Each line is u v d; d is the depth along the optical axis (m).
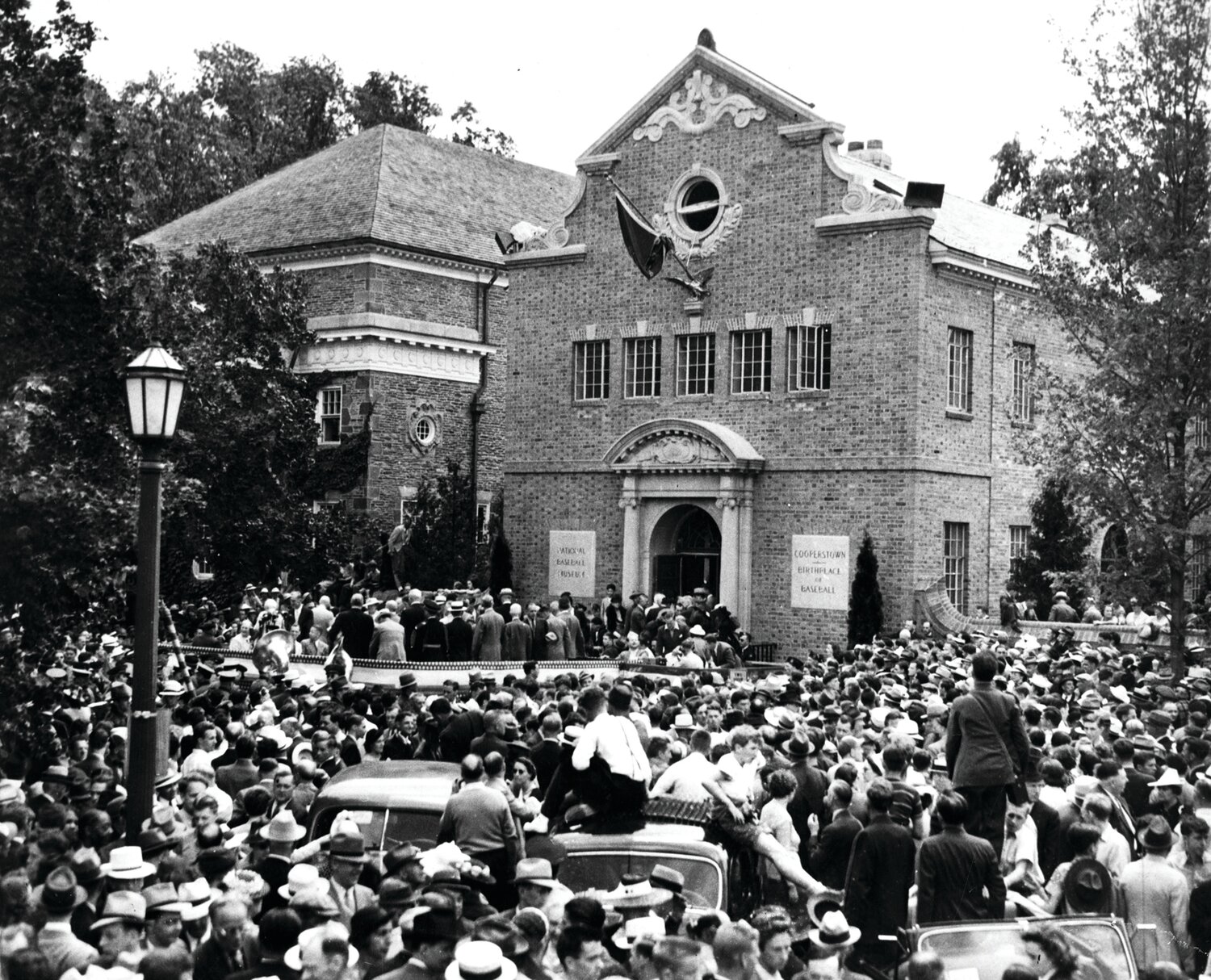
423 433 53.28
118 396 18.42
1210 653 35.09
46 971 8.43
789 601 42.59
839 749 16.41
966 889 11.77
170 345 34.56
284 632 32.59
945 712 18.48
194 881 10.58
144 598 13.72
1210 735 17.94
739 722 17.44
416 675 31.19
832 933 10.09
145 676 13.61
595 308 47.00
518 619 33.69
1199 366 30.38
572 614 35.69
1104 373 31.33
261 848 12.10
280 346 46.69
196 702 20.30
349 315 51.62
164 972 8.39
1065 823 13.91
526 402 48.31
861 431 41.66
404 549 50.06
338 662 30.28
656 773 15.20
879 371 41.44
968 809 13.77
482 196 59.31
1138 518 30.59
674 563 45.72
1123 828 14.32
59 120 18.62
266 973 8.98
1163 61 30.34
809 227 42.72
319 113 82.25
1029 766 14.94
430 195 56.88
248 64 81.62
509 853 12.25
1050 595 41.69
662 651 37.47
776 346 43.25
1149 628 37.25
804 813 14.77
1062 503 41.78
